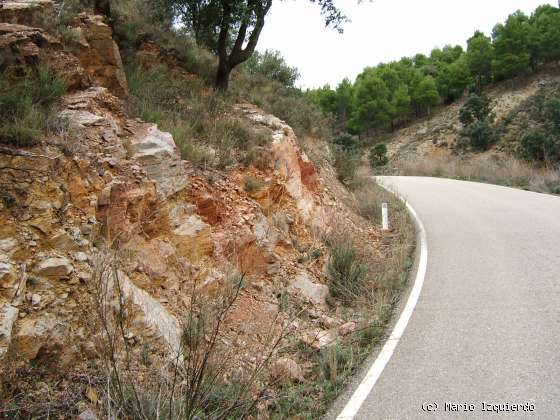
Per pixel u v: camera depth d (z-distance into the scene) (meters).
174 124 8.22
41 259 4.11
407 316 6.00
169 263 5.65
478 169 26.50
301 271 7.50
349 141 31.67
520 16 83.44
